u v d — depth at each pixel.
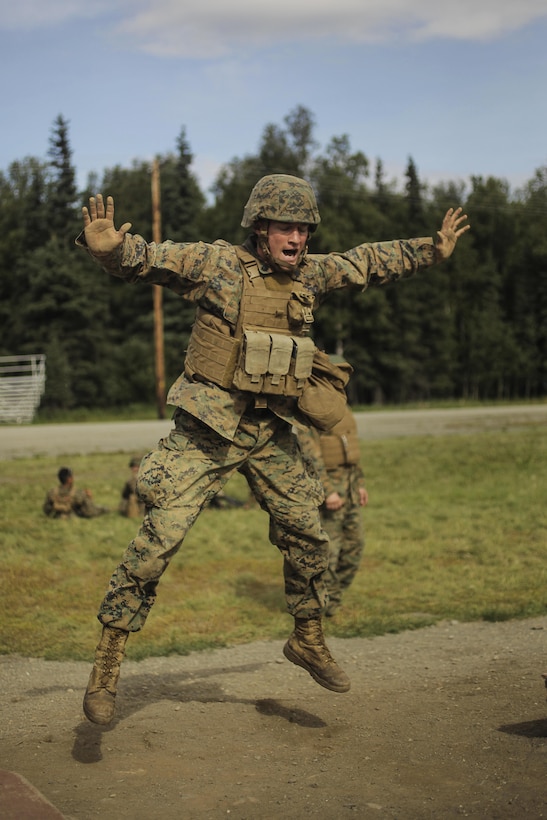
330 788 3.73
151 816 3.44
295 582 4.43
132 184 76.94
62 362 49.81
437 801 3.55
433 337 65.25
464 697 5.00
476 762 3.97
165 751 4.22
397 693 5.16
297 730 4.54
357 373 62.81
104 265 3.88
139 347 55.72
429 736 4.36
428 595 7.77
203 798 3.63
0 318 59.78
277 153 62.12
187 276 4.00
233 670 5.76
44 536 10.18
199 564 9.04
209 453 4.09
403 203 67.44
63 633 6.71
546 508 11.95
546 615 7.03
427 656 5.99
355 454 7.19
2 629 6.79
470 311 69.38
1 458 18.05
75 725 4.64
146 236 64.94
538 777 3.74
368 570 8.72
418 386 67.31
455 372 68.94
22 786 3.58
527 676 5.37
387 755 4.12
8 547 9.66
